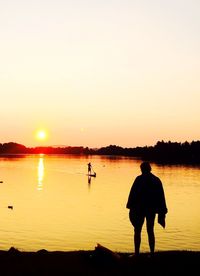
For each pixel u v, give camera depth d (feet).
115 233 104.68
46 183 303.89
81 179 352.90
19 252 40.55
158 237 100.01
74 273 31.86
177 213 148.25
